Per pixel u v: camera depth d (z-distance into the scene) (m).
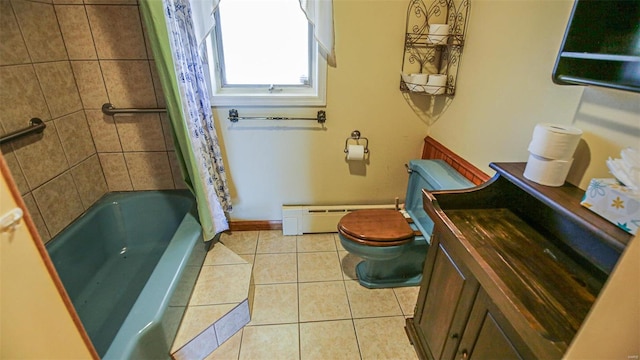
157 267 1.39
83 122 1.74
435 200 1.10
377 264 1.79
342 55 1.81
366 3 1.69
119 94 1.75
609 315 0.39
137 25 1.60
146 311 1.17
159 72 1.34
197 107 1.66
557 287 0.79
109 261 1.86
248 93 1.93
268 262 2.02
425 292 1.31
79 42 1.60
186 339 1.31
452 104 1.74
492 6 1.35
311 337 1.51
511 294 0.71
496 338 0.83
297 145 2.06
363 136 2.05
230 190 2.18
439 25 1.61
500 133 1.32
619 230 0.68
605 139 0.84
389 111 1.99
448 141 1.79
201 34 1.66
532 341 0.64
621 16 0.72
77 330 0.54
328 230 2.31
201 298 1.51
